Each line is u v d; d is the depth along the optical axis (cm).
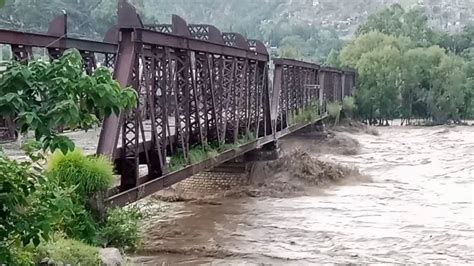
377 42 7806
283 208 2498
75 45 1956
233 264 1703
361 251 1881
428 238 2042
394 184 3164
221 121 2116
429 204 2645
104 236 1152
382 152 4600
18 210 584
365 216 2375
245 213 2391
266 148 3019
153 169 1564
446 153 4531
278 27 15812
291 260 1762
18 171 584
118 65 1356
